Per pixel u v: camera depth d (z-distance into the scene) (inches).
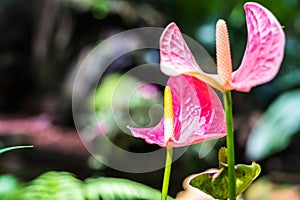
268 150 129.9
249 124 169.3
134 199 55.9
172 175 138.3
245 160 167.6
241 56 181.3
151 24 180.7
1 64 280.5
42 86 249.3
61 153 160.2
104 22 190.2
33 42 268.1
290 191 120.2
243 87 22.8
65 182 50.3
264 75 22.4
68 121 215.6
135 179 134.1
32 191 49.0
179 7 179.6
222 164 26.5
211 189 26.5
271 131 131.0
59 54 224.8
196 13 178.4
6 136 186.5
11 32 284.0
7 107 274.2
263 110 176.9
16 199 50.6
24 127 215.8
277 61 22.0
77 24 205.0
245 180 26.3
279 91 176.6
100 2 188.2
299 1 154.2
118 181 55.4
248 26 23.7
